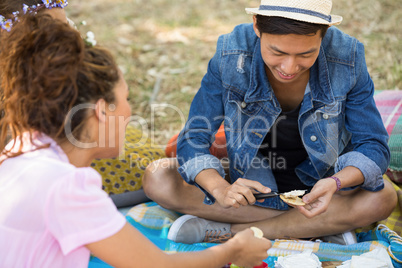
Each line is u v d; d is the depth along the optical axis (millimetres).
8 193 1368
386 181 2268
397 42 4645
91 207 1355
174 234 2332
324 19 1846
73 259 1403
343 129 2299
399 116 2803
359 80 2166
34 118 1398
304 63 1921
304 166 2400
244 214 2414
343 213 2236
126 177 2721
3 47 1493
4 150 1493
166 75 4500
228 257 1542
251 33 2242
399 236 2189
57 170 1354
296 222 2326
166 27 5578
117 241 1381
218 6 6137
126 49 5012
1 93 1573
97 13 5984
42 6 2084
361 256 2027
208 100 2324
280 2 1859
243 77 2227
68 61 1355
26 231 1351
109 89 1444
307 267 2004
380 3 5508
